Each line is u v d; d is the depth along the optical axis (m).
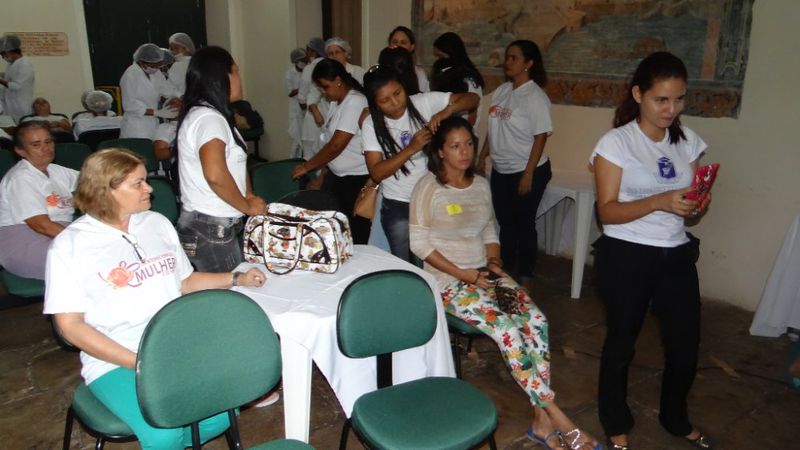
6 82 6.31
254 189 3.33
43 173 3.01
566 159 4.43
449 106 2.58
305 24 6.87
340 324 1.88
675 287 2.15
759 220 3.54
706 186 1.89
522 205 3.78
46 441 2.40
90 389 1.84
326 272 2.24
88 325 1.71
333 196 2.94
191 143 2.25
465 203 2.41
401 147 2.72
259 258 2.28
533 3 4.40
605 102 4.10
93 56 7.77
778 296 3.28
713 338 3.33
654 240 2.07
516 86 3.71
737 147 3.57
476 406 1.86
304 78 6.10
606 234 2.17
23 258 2.91
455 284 2.39
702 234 3.82
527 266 3.92
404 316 1.97
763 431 2.51
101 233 1.76
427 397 1.90
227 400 1.68
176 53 6.21
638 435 2.47
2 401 2.67
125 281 1.78
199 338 1.61
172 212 3.28
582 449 2.26
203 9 8.45
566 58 4.28
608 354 2.25
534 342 2.28
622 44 3.95
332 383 2.01
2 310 3.59
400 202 2.78
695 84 3.67
